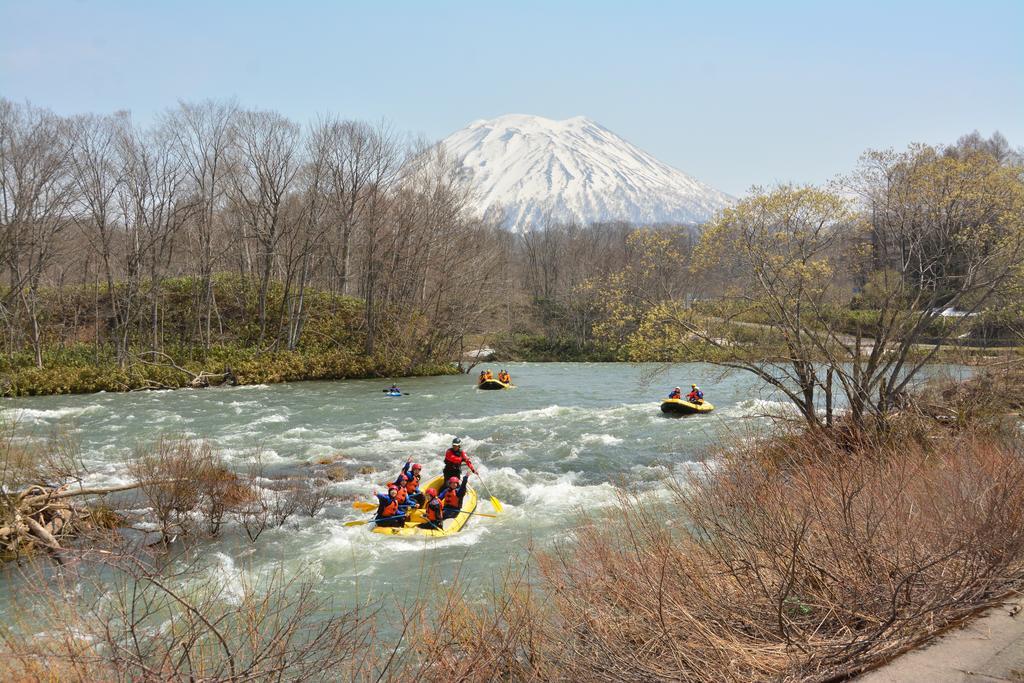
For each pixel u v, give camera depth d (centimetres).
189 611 523
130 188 3909
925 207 1408
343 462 1827
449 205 4656
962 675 431
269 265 4288
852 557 575
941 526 614
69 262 4406
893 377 1401
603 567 659
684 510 846
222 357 4012
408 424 2472
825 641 517
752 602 589
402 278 4678
